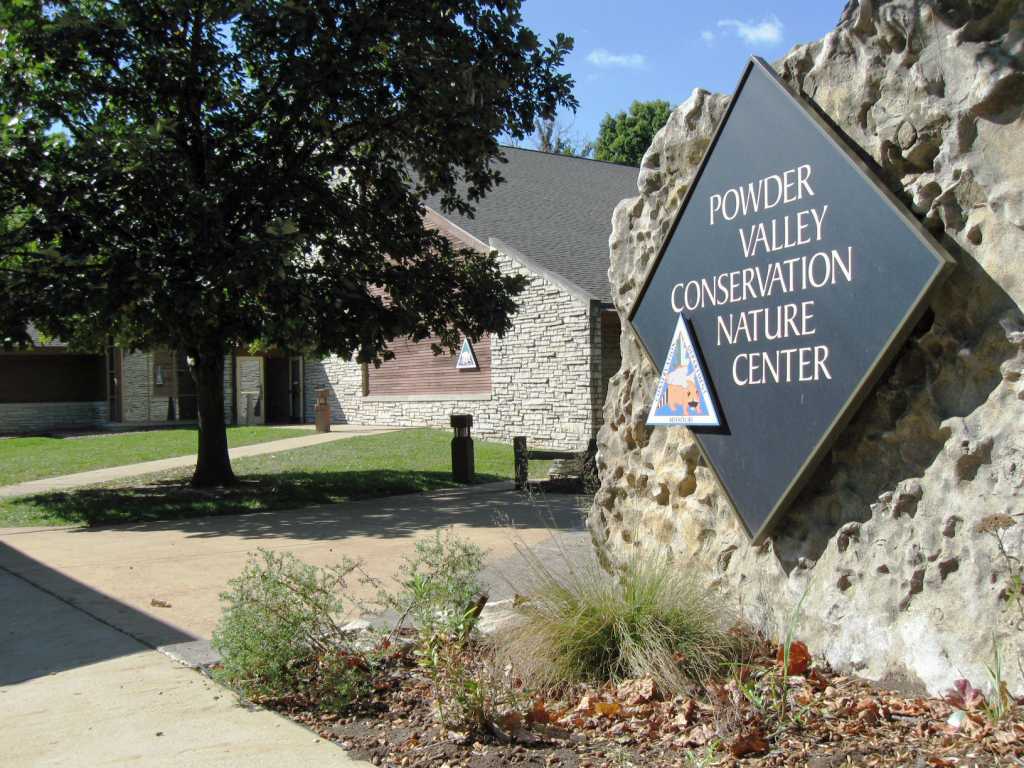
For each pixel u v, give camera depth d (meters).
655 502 5.93
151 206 10.95
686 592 4.83
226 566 8.16
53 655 5.49
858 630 4.39
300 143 13.73
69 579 7.74
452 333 14.33
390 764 3.66
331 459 17.34
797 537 4.88
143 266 10.55
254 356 29.53
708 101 5.69
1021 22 4.00
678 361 5.55
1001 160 4.02
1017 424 3.88
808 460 4.64
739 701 3.90
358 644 5.18
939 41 4.30
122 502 12.48
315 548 9.02
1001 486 3.91
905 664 4.13
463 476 14.58
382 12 11.72
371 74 12.05
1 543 9.75
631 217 6.36
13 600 7.00
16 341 11.43
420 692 4.54
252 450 19.33
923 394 4.29
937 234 4.30
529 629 4.75
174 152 11.95
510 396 19.72
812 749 3.52
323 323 12.24
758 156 5.07
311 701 4.50
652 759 3.56
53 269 10.80
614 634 4.62
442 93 11.88
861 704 3.89
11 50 11.78
